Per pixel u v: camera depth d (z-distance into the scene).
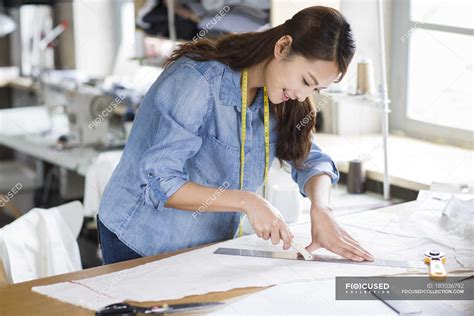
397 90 2.98
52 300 1.56
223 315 1.48
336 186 2.84
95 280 1.67
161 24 4.07
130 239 1.90
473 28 2.63
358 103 2.57
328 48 1.64
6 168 4.67
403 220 2.11
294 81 1.69
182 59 1.81
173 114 1.75
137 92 3.98
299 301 1.55
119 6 4.82
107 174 3.01
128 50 4.80
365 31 2.83
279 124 1.93
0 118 4.32
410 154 2.80
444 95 2.80
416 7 2.83
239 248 1.87
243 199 1.74
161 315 1.47
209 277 1.67
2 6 4.89
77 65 4.98
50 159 3.52
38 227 1.99
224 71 1.80
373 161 2.78
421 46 2.85
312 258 1.79
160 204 1.79
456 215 2.08
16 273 1.92
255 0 3.14
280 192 2.30
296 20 1.69
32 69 4.89
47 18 5.13
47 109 4.09
